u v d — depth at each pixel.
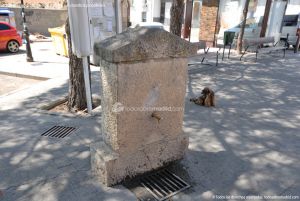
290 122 4.70
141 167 3.02
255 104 5.60
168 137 3.17
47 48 13.82
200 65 9.40
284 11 13.83
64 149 3.61
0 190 2.79
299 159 3.50
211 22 13.45
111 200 2.67
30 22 19.00
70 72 4.94
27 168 3.17
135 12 16.98
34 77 8.05
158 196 2.76
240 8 13.19
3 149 3.59
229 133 4.20
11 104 5.33
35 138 3.91
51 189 2.81
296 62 10.51
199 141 3.91
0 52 12.44
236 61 10.34
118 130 2.69
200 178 3.07
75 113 4.91
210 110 5.16
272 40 11.12
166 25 16.98
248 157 3.51
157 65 2.71
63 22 18.86
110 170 2.79
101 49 2.51
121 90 2.54
